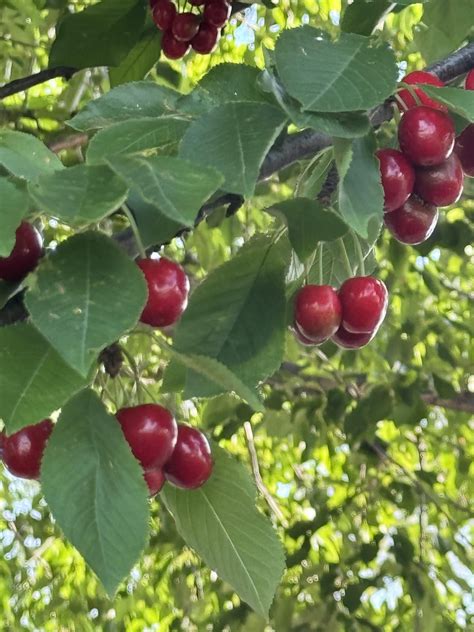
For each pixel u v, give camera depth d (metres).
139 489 0.31
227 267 0.38
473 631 1.31
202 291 0.38
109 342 0.26
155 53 0.68
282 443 1.66
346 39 0.36
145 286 0.27
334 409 1.20
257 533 0.38
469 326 1.35
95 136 0.32
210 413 1.20
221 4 0.64
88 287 0.27
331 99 0.33
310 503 1.42
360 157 0.35
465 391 1.30
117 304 0.27
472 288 1.56
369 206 0.34
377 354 1.31
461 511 1.50
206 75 0.36
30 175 0.28
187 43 0.65
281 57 0.34
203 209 0.38
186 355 0.33
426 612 1.23
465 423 1.40
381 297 0.41
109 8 0.62
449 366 1.30
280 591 1.28
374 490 1.39
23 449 0.35
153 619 1.58
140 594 1.50
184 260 1.30
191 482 0.36
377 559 1.35
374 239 0.39
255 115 0.33
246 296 0.38
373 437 1.25
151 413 0.35
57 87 1.37
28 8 1.14
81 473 0.30
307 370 1.24
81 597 1.48
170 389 0.41
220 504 0.38
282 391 1.24
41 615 1.56
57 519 0.30
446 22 0.70
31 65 1.23
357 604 1.21
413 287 1.40
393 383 1.16
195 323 0.38
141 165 0.27
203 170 0.27
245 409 1.19
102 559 0.30
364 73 0.34
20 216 0.26
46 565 1.60
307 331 0.40
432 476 1.36
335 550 1.47
